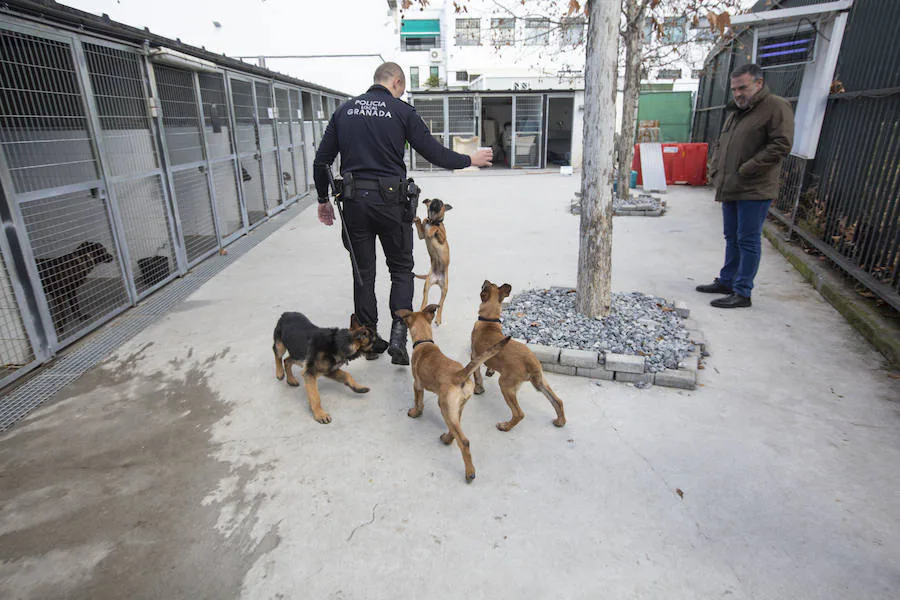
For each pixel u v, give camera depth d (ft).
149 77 16.90
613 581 6.38
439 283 14.32
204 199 21.56
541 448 9.02
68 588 6.42
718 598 6.12
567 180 46.96
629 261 20.39
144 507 7.79
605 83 11.47
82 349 13.17
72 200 14.35
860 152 16.92
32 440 9.48
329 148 11.57
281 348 11.18
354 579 6.47
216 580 6.51
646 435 9.33
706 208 31.45
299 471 8.55
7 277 11.33
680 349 11.81
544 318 13.33
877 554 6.69
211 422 10.02
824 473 8.23
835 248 17.56
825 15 18.47
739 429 9.45
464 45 88.22
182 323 14.80
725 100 38.29
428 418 10.11
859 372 11.39
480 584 6.37
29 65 12.35
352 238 11.59
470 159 11.49
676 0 27.81
